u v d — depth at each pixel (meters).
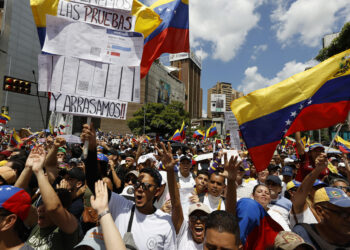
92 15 2.72
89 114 2.64
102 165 4.03
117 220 2.15
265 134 3.20
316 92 3.20
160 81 89.81
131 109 76.50
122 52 2.79
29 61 44.12
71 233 2.16
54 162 2.72
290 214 2.62
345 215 1.67
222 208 3.05
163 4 4.05
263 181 4.79
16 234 1.53
